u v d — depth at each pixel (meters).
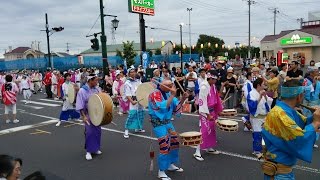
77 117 12.62
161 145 6.16
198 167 6.92
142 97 9.64
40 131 11.24
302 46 46.09
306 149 3.35
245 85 7.52
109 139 9.63
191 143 6.23
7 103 12.81
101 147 8.82
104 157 7.95
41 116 14.44
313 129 3.34
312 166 6.73
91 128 7.85
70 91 11.95
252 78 10.99
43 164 7.62
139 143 9.07
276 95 9.33
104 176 6.70
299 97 3.55
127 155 8.02
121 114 13.66
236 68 15.16
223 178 6.27
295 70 10.23
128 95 9.65
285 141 3.44
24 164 7.66
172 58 43.72
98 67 37.78
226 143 8.58
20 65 41.91
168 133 6.26
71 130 11.25
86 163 7.57
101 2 18.08
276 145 3.52
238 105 12.98
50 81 22.06
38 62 40.00
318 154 7.44
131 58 40.66
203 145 7.48
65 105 12.23
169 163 6.32
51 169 7.25
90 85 7.98
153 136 9.77
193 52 59.97
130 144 9.01
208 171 6.66
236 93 12.97
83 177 6.70
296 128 3.32
